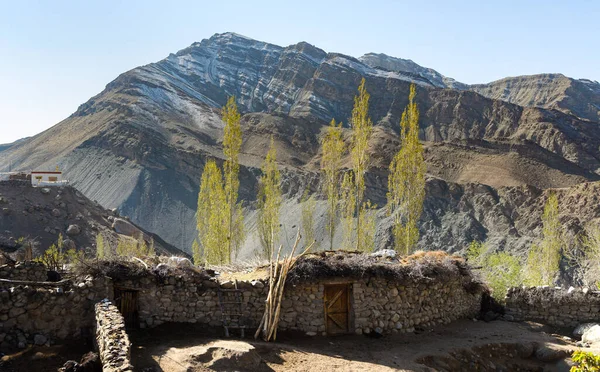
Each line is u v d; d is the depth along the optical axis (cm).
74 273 1630
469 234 10650
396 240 4078
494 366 1780
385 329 1897
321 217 9850
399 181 4144
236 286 1767
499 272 2533
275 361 1467
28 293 1423
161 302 1667
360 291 1881
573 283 5688
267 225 4916
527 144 16550
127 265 1650
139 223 13800
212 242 4322
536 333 2100
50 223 7769
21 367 1280
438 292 2125
